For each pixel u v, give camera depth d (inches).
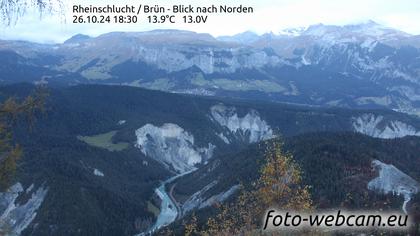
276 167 1126.4
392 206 4114.2
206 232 1318.9
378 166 5556.1
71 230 6835.6
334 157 5772.6
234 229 1240.2
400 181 5428.2
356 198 4087.1
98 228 7032.5
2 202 7219.5
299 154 6373.0
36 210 7135.8
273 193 1121.4
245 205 1240.2
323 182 5027.1
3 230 1063.6
